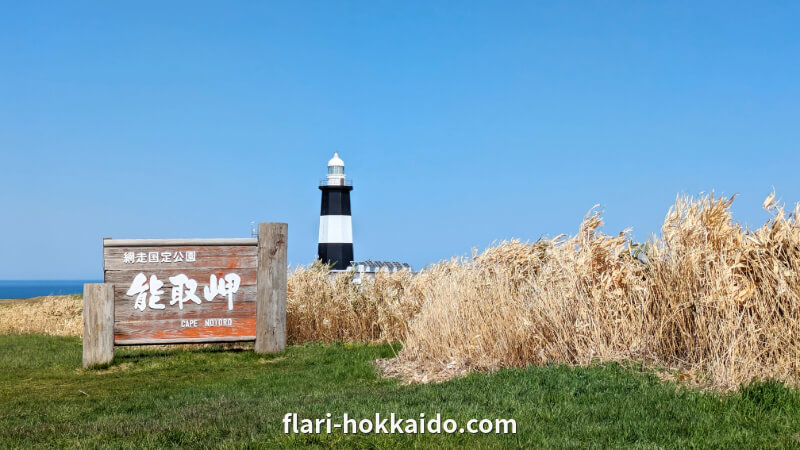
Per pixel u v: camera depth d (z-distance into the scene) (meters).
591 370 8.97
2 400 10.45
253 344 15.77
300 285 17.17
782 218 8.77
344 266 41.38
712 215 9.20
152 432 7.30
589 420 7.05
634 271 9.90
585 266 10.32
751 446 5.97
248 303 14.77
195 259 14.59
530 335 10.23
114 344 14.06
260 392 10.60
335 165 41.91
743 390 7.44
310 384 11.16
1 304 33.69
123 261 14.22
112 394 10.88
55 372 13.03
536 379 8.83
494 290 11.27
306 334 16.77
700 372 8.45
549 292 10.45
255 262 14.81
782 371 8.04
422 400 8.32
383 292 16.47
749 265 8.83
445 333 11.45
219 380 12.03
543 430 6.74
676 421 6.86
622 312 9.75
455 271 13.21
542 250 12.59
